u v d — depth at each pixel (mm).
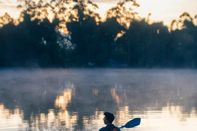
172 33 101312
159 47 100375
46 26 92812
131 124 15039
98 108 27844
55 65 95125
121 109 27203
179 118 23203
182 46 101500
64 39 95188
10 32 93375
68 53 95750
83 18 95438
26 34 93188
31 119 23547
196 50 101750
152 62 100062
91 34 95938
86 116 24234
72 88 45719
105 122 13836
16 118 24016
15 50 93625
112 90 42656
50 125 21656
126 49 98562
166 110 26469
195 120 22531
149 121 22250
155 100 32531
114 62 98625
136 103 30438
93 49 96250
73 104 30297
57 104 30469
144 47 99500
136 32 98250
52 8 94000
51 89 44719
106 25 96375
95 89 44188
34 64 93750
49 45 93750
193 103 30188
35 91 42219
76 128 20828
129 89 43906
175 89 43688
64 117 24031
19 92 41156
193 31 101562
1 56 93562
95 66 97875
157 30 100250
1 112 26469
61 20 94500
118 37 97750
